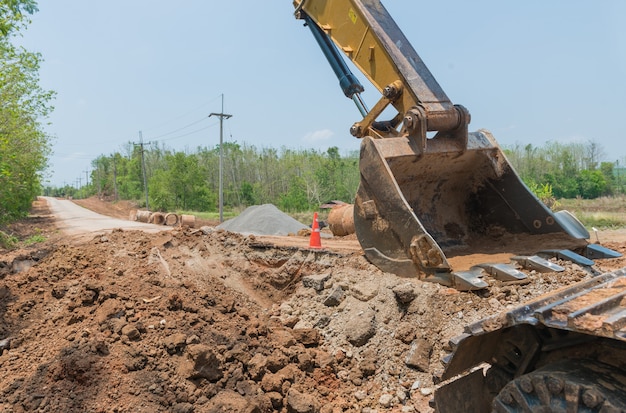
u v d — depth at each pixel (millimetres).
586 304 2422
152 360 4559
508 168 6598
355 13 6594
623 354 2432
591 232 14609
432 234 6559
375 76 6504
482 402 3115
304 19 7602
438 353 4949
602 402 2107
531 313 2539
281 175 59000
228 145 67062
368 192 6145
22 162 22359
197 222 32844
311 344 5605
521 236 6531
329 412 4535
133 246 7262
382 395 4793
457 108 6219
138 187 74562
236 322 5570
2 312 5426
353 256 6617
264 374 4789
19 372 4383
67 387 4184
